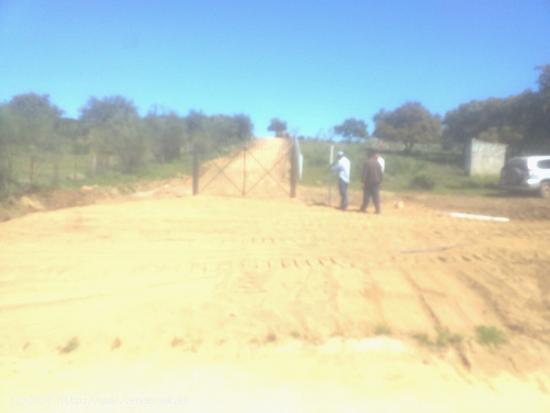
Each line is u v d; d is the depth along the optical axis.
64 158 25.55
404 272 7.93
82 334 6.26
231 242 9.81
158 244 9.67
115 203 14.88
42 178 21.12
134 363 5.70
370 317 6.68
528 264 8.26
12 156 17.30
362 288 7.36
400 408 4.88
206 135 39.00
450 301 7.09
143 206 13.52
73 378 5.37
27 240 9.93
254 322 6.50
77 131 33.91
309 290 7.32
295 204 14.95
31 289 7.45
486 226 11.44
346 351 5.96
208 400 4.95
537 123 36.16
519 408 4.95
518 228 11.16
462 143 49.53
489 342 6.15
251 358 5.80
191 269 8.20
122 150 27.72
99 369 5.57
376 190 13.41
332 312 6.73
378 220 12.14
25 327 6.40
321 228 11.05
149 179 24.78
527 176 20.05
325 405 4.89
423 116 50.91
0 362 5.73
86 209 12.97
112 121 30.89
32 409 4.76
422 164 31.95
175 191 18.81
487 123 45.53
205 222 11.62
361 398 5.03
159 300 7.05
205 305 6.89
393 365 5.67
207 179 23.33
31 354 5.91
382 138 52.28
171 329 6.36
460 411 4.87
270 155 34.12
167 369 5.56
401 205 15.60
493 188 23.92
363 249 9.22
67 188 18.91
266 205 14.37
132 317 6.61
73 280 7.77
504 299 7.13
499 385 5.38
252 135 52.94
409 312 6.85
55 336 6.22
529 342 6.20
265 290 7.34
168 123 34.59
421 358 5.86
